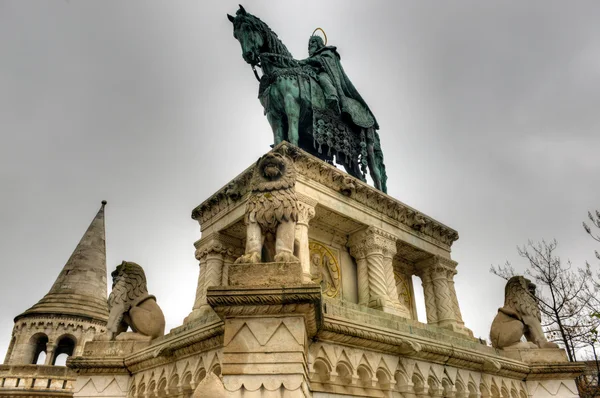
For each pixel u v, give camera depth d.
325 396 6.01
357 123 13.12
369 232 10.96
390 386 6.85
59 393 20.80
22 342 28.58
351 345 6.59
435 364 7.89
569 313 18.22
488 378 8.87
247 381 4.86
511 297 11.02
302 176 10.02
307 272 8.91
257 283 5.37
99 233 36.69
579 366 9.66
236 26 12.49
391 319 8.26
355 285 10.94
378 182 13.22
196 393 4.38
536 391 9.75
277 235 6.16
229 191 10.75
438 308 12.16
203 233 11.55
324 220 10.75
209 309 9.77
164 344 7.63
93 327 30.25
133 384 8.35
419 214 12.31
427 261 12.88
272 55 12.18
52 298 31.06
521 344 10.27
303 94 11.73
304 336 5.22
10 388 20.52
